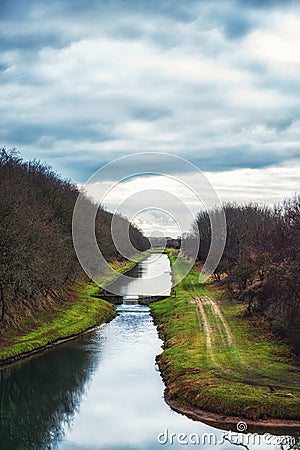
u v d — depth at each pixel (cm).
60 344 5659
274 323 5009
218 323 5719
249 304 6003
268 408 3369
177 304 7300
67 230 8212
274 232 6144
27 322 6044
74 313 6975
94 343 5709
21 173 8362
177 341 5275
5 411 3712
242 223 8250
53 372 4591
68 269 7550
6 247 5328
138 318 7262
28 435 3294
